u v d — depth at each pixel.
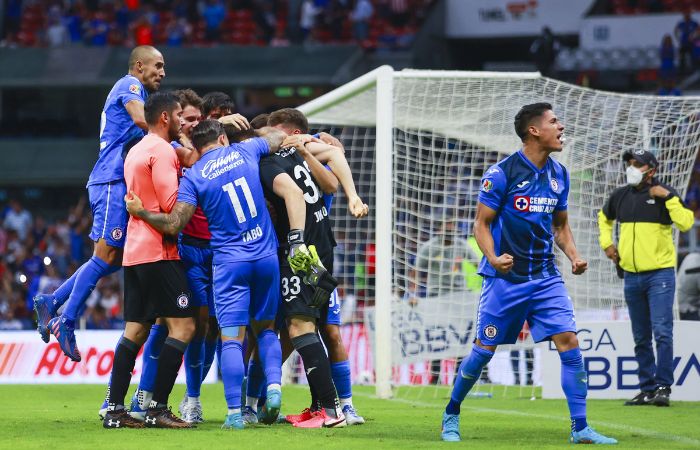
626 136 41.12
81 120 92.25
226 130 24.53
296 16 99.62
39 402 34.56
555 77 81.88
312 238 24.39
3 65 91.31
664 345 32.34
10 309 64.88
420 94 38.34
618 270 33.62
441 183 45.81
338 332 25.41
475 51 99.44
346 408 25.50
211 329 26.92
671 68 83.38
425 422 26.23
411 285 42.38
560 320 21.36
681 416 28.69
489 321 21.70
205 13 99.12
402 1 97.44
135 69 27.06
